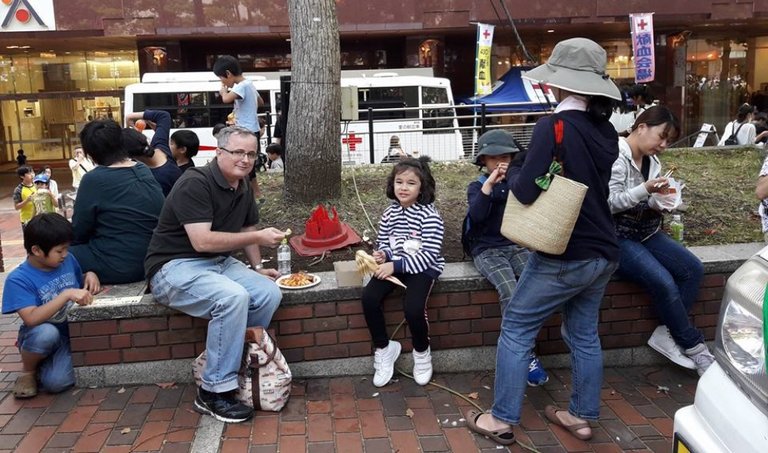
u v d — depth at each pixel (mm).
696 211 6090
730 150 9391
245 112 6836
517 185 2939
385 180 7559
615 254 3043
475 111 12953
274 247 5324
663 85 20156
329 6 6133
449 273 4152
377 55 20562
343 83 14625
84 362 3922
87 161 12953
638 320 4215
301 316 3996
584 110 2986
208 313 3586
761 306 2055
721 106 21234
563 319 3412
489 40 16000
